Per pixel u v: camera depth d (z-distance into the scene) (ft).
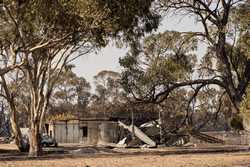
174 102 203.92
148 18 119.03
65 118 269.64
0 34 98.12
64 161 96.68
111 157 108.99
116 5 81.82
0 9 92.07
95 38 89.25
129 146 199.11
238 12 151.02
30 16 84.53
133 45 155.74
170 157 107.76
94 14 80.94
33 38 93.04
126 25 87.61
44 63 125.90
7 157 111.96
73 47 128.26
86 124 264.11
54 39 88.84
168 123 209.46
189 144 202.39
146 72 163.32
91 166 85.81
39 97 126.93
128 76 163.43
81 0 79.10
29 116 129.90
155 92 164.55
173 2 151.94
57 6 80.23
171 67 160.04
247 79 158.71
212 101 193.67
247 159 101.50
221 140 208.85
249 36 136.98
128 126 232.12
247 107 96.02
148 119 225.97
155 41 159.94
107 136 253.65
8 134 295.28
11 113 145.59
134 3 85.35
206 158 104.22
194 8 156.15
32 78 126.11
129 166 85.92
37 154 124.47
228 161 96.94
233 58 160.76
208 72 164.14
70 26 84.28
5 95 142.61
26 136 192.75
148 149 172.14
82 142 263.90
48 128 278.67
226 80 161.48
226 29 153.69
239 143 201.87
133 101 166.81
